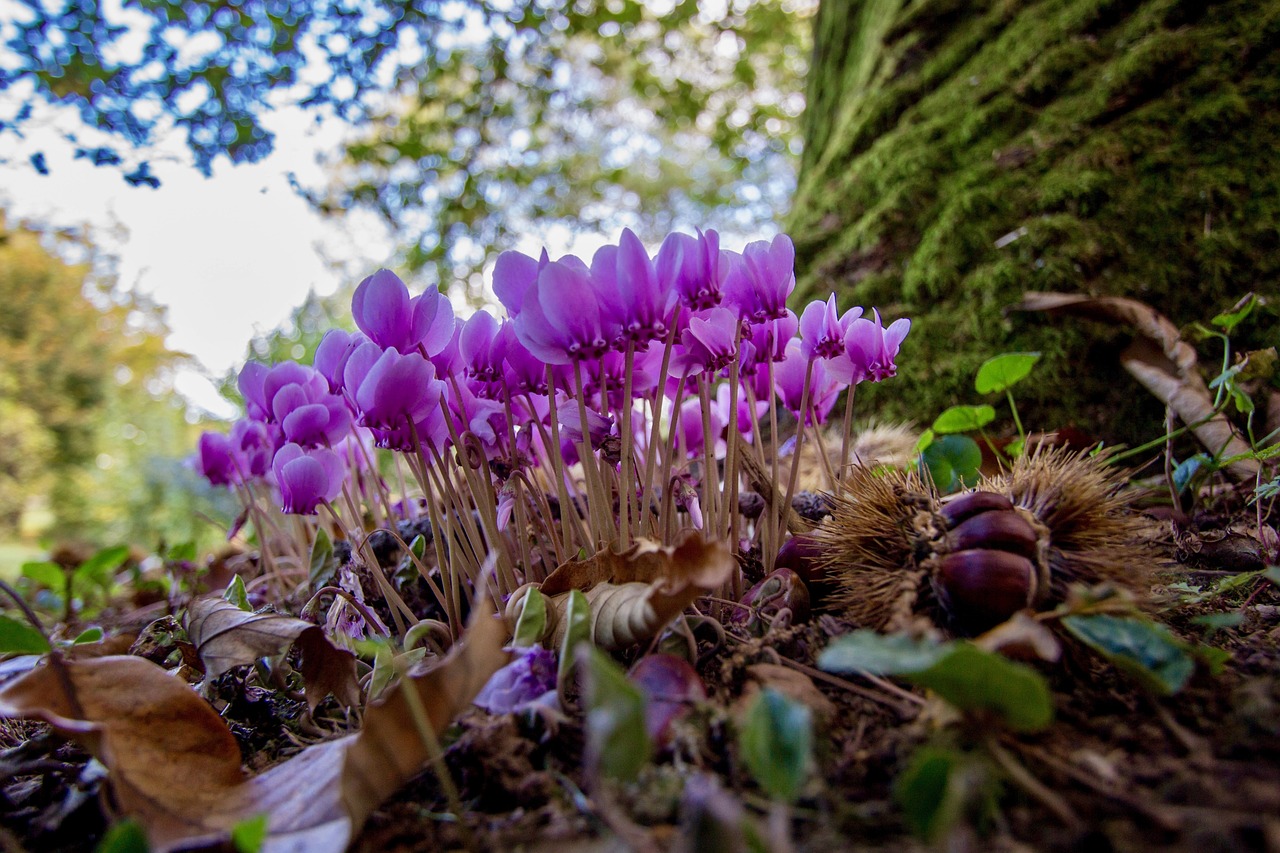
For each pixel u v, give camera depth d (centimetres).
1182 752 12
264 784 14
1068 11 45
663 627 15
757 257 19
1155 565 17
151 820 13
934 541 16
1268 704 13
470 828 13
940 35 55
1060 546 16
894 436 31
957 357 38
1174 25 40
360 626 21
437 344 20
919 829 10
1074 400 34
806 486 31
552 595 18
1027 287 37
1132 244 36
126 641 23
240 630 18
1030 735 13
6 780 16
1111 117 40
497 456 22
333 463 22
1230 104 36
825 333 20
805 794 12
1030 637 13
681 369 20
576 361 17
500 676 16
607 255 17
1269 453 23
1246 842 10
